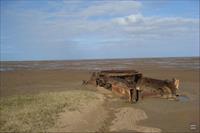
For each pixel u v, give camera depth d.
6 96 22.11
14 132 11.88
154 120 15.91
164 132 13.63
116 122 15.19
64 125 13.38
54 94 21.19
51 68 68.44
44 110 15.40
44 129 12.46
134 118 16.22
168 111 18.27
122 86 22.36
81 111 16.11
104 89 24.23
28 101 18.22
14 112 14.91
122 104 20.19
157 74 43.88
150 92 22.92
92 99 19.86
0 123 12.88
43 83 33.09
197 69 54.69
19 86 30.33
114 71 28.28
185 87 29.20
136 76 26.09
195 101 21.73
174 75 41.94
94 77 28.23
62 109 15.98
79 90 24.67
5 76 43.84
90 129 13.40
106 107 18.69
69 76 41.75
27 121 13.33
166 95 22.83
